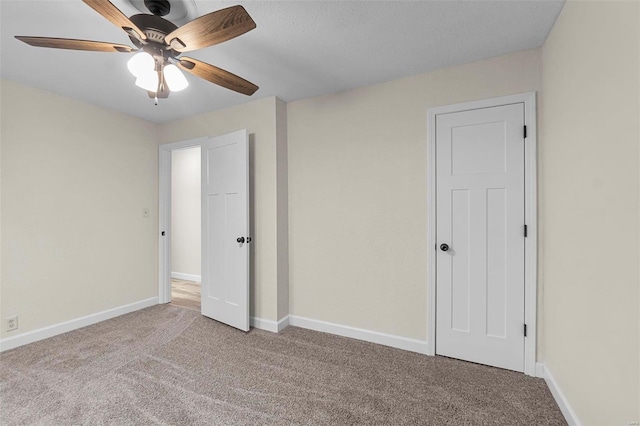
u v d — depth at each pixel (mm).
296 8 1533
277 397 1737
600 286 1200
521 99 1980
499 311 2057
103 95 2688
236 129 2959
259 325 2799
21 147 2418
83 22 1616
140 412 1601
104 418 1552
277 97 2742
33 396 1732
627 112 997
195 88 2539
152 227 3480
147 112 3154
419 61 2107
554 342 1727
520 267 1997
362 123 2521
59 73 2248
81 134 2818
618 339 1075
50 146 2596
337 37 1805
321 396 1748
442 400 1705
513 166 2010
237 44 1876
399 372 2006
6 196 2338
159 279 3545
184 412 1603
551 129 1753
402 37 1810
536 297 1932
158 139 3539
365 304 2516
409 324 2344
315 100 2732
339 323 2627
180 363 2125
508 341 2029
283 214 2809
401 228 2373
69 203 2729
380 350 2330
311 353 2283
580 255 1378
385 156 2432
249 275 2865
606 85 1132
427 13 1584
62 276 2676
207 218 3102
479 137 2107
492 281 2074
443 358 2197
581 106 1347
